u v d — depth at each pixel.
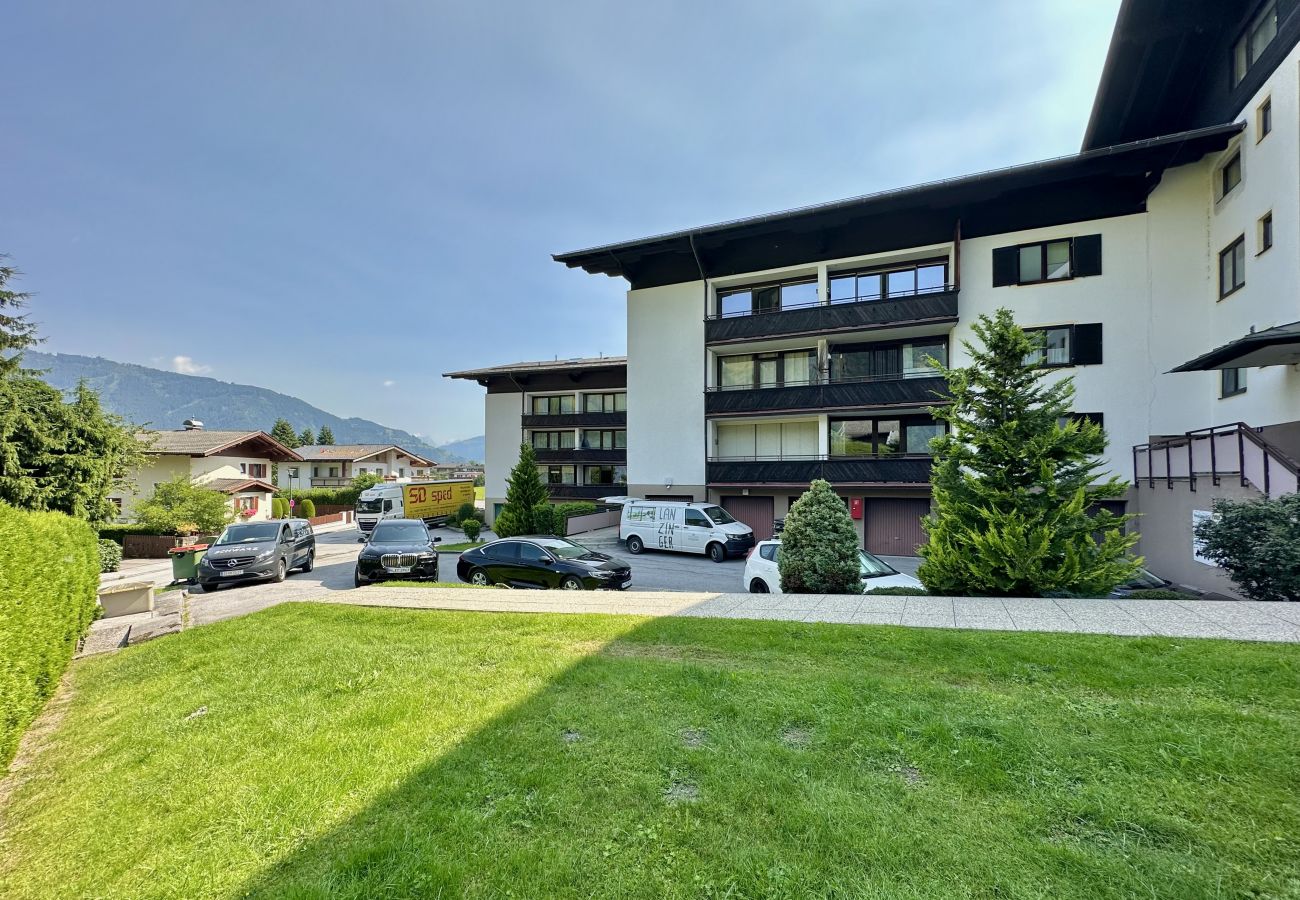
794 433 23.81
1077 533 7.94
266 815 3.31
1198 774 3.15
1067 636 5.70
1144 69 15.92
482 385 37.38
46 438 18.89
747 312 24.17
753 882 2.56
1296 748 3.33
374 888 2.65
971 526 8.59
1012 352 8.78
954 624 6.43
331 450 58.31
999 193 18.75
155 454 32.38
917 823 2.88
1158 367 16.92
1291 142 11.77
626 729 4.16
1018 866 2.55
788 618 7.12
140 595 11.24
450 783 3.54
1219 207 15.71
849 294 22.16
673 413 24.80
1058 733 3.69
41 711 5.89
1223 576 10.62
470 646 6.65
